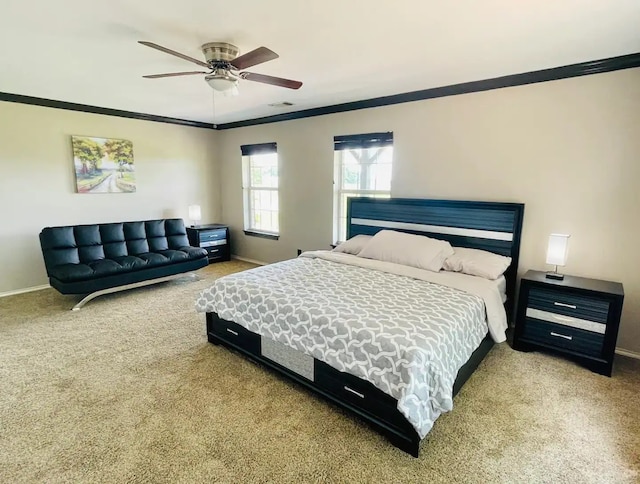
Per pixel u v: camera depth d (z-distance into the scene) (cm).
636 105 253
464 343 209
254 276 286
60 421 194
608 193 271
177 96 385
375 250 341
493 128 316
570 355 260
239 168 570
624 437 186
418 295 243
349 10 185
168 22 201
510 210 309
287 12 188
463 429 191
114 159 474
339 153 441
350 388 197
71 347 280
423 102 354
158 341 292
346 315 206
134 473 161
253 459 170
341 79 312
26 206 411
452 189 348
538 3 177
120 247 440
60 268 367
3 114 384
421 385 168
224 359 264
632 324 272
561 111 282
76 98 400
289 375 231
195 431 188
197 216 545
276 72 291
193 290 425
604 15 189
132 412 203
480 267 290
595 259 281
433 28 207
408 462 169
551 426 194
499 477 161
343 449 177
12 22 201
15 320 332
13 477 158
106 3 179
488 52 246
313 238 482
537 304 271
